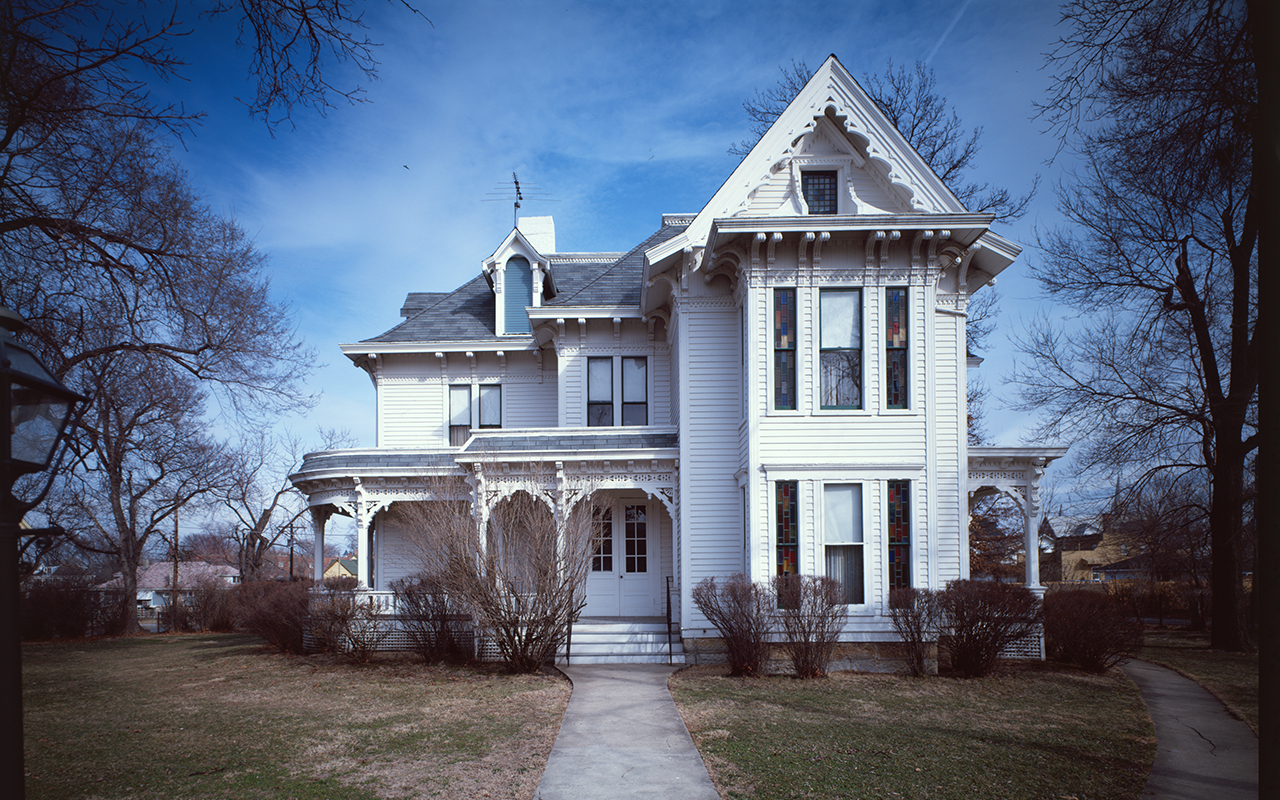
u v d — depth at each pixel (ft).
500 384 70.33
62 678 47.80
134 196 48.52
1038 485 54.19
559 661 48.78
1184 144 31.19
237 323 61.62
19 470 13.61
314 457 60.18
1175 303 65.31
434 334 71.05
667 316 62.85
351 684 42.01
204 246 56.75
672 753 27.96
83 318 48.75
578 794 23.65
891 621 46.47
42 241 43.83
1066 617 49.06
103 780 25.14
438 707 35.76
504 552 46.98
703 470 52.60
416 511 52.34
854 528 47.78
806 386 48.19
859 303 48.80
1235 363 61.05
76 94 40.14
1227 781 25.27
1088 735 31.14
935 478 47.65
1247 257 53.67
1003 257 50.98
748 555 48.39
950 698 38.24
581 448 54.60
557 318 64.18
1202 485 84.84
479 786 24.31
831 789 24.08
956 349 50.49
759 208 51.44
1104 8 29.01
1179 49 28.19
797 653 43.91
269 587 75.41
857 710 35.24
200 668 50.67
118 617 88.53
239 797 23.39
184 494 105.40
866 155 50.85
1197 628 86.94
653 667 47.52
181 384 89.66
